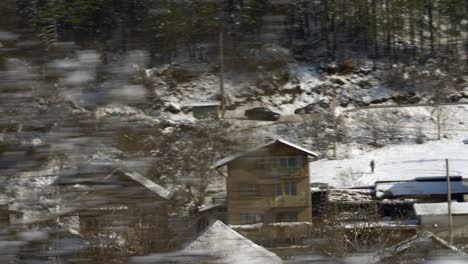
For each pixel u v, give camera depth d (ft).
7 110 6.42
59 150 6.41
